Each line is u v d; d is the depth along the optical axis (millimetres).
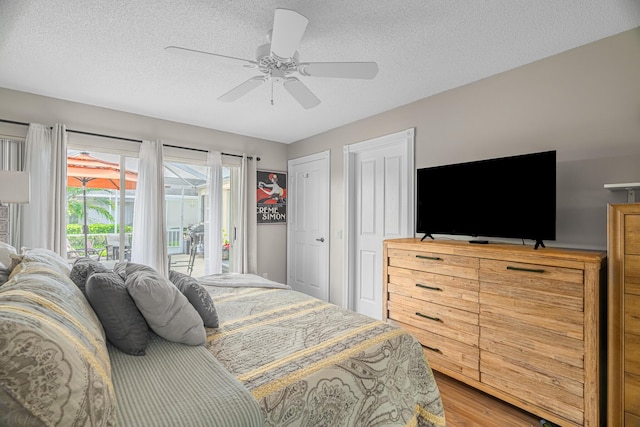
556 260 1794
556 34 1959
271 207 4703
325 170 4199
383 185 3535
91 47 2117
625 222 1582
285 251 4879
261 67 1886
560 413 1771
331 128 4070
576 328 1721
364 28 1889
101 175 3404
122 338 1287
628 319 1571
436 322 2377
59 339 769
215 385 1095
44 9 1719
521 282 1935
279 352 1388
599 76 2033
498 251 2035
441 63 2336
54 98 3014
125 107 3285
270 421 1053
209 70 2449
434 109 2949
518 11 1726
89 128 3205
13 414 647
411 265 2553
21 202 2205
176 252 3941
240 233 4309
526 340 1909
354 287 3871
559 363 1779
